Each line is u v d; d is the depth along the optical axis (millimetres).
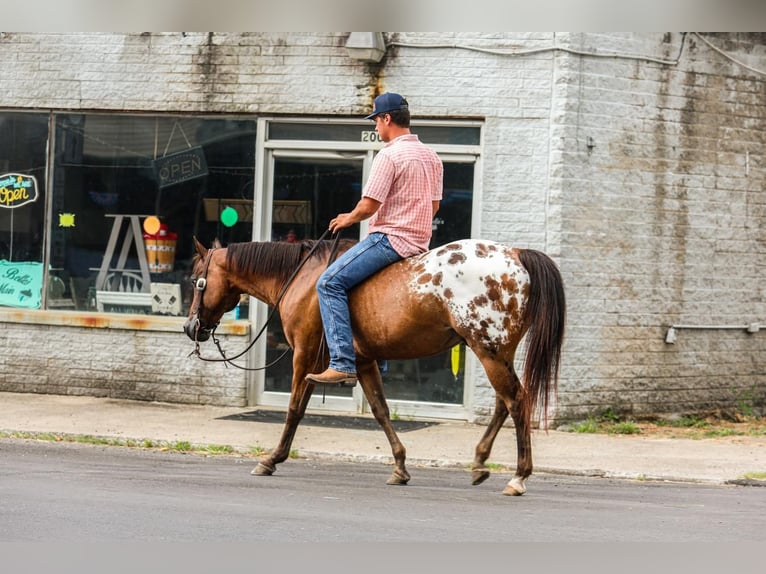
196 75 13258
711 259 13141
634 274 12656
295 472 9523
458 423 12477
